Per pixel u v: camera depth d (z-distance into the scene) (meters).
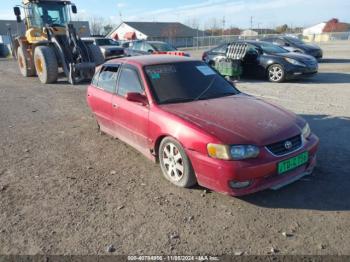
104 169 4.77
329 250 2.91
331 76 12.78
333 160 4.68
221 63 12.19
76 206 3.77
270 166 3.44
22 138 6.30
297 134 3.74
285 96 9.15
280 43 17.75
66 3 14.39
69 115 7.95
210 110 4.09
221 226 3.30
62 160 5.16
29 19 14.22
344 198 3.72
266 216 3.44
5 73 17.44
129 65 5.02
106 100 5.39
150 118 4.28
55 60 12.71
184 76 4.81
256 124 3.75
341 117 6.84
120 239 3.15
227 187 3.47
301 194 3.83
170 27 71.38
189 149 3.70
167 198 3.87
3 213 3.67
